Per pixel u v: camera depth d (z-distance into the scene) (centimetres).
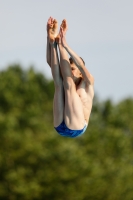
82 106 4378
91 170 12606
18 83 16388
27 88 16262
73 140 13825
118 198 12988
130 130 16938
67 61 4294
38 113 15112
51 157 12606
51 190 12362
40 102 16400
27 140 13300
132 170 13488
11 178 12644
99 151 14262
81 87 4444
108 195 12838
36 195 12469
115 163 14000
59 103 4359
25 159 12988
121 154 14575
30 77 16900
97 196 12681
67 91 4328
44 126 14312
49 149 12862
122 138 14712
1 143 13325
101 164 13762
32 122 14288
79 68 4366
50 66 4359
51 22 4300
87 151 14238
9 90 16012
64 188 12325
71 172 12406
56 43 4306
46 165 12700
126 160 14562
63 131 4381
